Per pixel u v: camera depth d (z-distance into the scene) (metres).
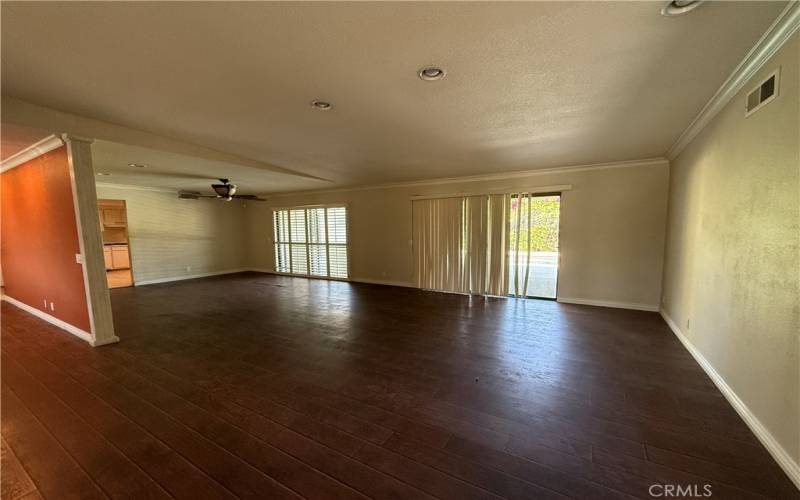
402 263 7.09
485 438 1.99
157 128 3.23
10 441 2.00
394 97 2.44
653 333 3.89
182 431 2.09
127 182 6.38
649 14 1.49
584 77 2.13
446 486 1.62
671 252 4.23
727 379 2.42
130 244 7.20
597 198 5.04
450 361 3.13
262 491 1.60
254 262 9.59
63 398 2.50
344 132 3.33
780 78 1.77
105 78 2.16
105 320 3.61
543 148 3.98
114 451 1.90
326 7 1.44
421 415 2.24
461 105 2.60
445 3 1.42
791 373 1.66
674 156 4.16
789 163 1.70
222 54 1.86
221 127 3.18
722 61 1.94
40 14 1.47
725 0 1.40
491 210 5.83
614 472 1.71
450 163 4.85
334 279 8.07
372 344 3.60
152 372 2.93
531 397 2.46
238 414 2.27
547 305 5.25
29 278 4.57
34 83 2.24
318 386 2.66
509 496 1.56
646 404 2.35
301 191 8.26
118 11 1.46
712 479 1.65
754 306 2.04
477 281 6.05
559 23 1.56
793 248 1.66
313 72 2.07
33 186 3.99
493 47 1.78
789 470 1.65
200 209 8.51
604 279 5.11
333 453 1.87
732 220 2.39
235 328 4.21
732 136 2.39
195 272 8.45
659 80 2.18
